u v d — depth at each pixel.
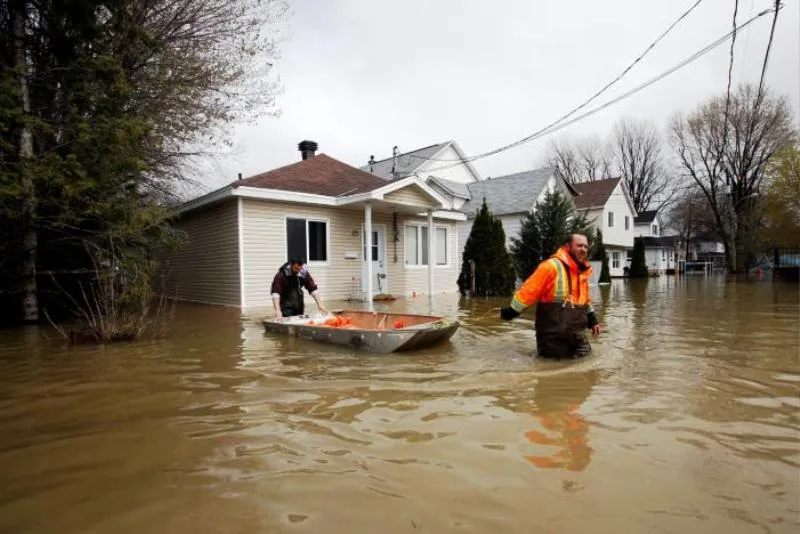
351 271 14.31
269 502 2.07
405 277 15.88
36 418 3.28
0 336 7.22
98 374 4.54
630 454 2.53
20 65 7.52
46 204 7.66
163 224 9.02
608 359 4.91
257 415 3.28
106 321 6.68
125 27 9.08
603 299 13.14
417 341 5.39
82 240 8.29
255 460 2.53
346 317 7.46
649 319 8.35
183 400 3.65
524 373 4.38
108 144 7.52
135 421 3.19
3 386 4.14
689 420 3.05
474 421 3.09
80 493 2.19
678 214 51.88
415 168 24.86
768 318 8.31
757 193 32.31
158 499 2.12
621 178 34.81
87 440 2.86
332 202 13.40
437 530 1.82
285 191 12.32
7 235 8.05
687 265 44.56
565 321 4.96
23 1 8.33
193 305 12.56
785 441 2.69
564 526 1.84
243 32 11.52
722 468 2.34
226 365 4.85
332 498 2.09
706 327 7.26
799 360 4.81
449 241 17.69
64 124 7.99
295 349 5.67
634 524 1.84
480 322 8.23
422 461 2.48
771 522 1.84
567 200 21.20
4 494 2.19
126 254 7.69
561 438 2.77
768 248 29.41
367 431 2.94
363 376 4.33
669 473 2.29
